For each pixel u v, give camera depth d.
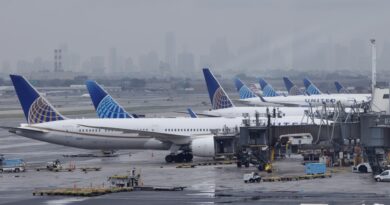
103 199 150.00
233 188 162.88
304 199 144.25
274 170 196.12
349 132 199.00
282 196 149.00
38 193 159.62
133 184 169.62
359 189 157.62
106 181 180.62
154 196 152.75
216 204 139.88
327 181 172.62
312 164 184.62
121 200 148.00
